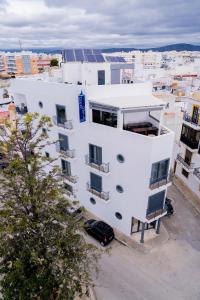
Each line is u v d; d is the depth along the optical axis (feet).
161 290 58.70
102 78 88.17
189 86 198.29
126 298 56.90
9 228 39.37
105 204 76.38
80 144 74.18
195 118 86.94
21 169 42.78
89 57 93.97
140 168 61.11
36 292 42.27
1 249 42.01
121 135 61.57
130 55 581.12
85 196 82.84
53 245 44.01
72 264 44.34
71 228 46.85
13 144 43.39
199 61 379.55
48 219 45.60
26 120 42.93
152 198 65.10
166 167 64.08
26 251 41.65
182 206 89.81
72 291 44.24
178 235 75.87
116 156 65.31
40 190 44.83
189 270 63.98
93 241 72.90
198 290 58.70
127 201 68.69
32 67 487.61
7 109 133.80
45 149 88.99
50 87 73.56
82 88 64.54
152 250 69.87
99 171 70.03
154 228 77.25
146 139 56.95
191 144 89.71
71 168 82.17
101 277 61.98
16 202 43.50
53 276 43.60
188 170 92.63
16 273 40.70
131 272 63.41
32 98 82.23
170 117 108.47
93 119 69.87
